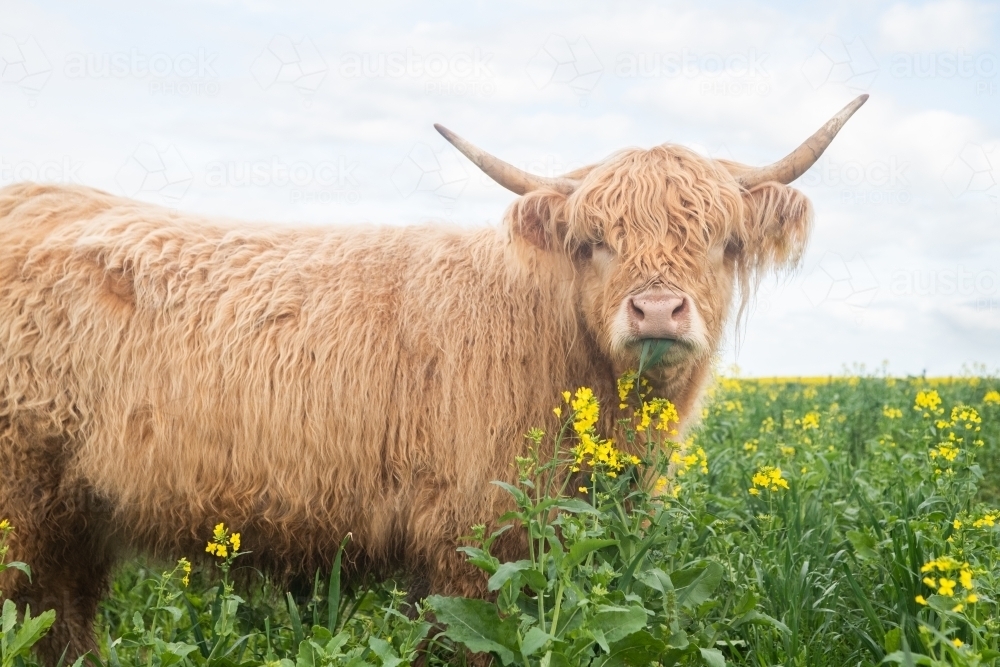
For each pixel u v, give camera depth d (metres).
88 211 4.88
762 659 3.68
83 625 4.76
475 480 4.23
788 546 4.16
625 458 3.92
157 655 3.36
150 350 4.43
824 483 5.45
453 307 4.45
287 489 4.35
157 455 4.39
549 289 4.39
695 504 4.56
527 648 2.94
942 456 4.97
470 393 4.29
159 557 4.73
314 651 3.26
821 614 4.11
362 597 4.45
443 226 4.91
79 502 4.54
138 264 4.55
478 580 4.23
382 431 4.33
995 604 3.38
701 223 4.07
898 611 3.93
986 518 4.01
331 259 4.66
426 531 4.28
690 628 3.76
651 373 4.14
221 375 4.38
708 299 4.12
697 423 5.02
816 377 18.39
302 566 4.57
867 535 4.13
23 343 4.44
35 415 4.41
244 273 4.60
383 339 4.41
